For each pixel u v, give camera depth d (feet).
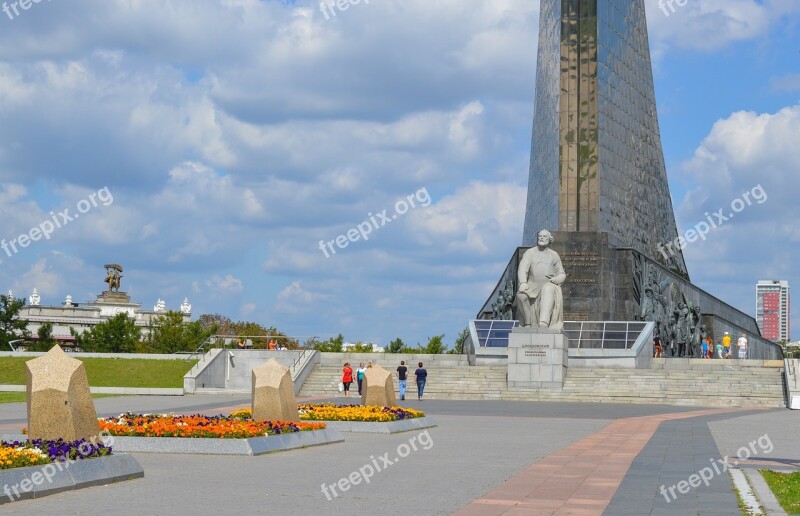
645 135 279.28
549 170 252.21
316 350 199.52
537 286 177.27
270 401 89.92
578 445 86.99
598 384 173.78
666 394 167.12
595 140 238.48
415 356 198.90
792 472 66.74
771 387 167.53
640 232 268.82
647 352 201.26
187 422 81.82
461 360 201.26
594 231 233.55
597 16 241.55
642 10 282.36
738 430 106.73
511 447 84.64
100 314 337.93
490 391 173.17
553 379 173.06
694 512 50.70
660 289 245.24
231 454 75.61
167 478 61.77
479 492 57.41
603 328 206.18
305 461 72.08
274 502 52.85
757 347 346.13
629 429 107.14
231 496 54.65
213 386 188.24
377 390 116.06
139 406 138.31
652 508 51.90
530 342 174.60
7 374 196.24
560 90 241.55
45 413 62.23
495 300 271.69
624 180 256.32
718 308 318.24
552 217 245.24
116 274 353.10
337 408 103.81
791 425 115.96
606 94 245.45
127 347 274.98
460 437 94.73
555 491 57.93
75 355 202.49
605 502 53.88
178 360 201.16
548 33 261.03
